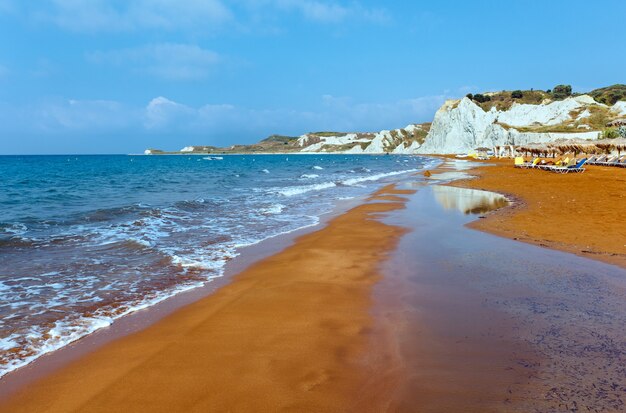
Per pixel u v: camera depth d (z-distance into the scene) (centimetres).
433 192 2550
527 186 2586
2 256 1004
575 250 998
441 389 429
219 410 401
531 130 9538
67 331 598
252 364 493
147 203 2072
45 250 1070
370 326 602
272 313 659
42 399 427
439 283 789
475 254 1001
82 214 1638
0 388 448
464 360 489
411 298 713
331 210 1866
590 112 10200
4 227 1347
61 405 416
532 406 392
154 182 3697
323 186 3111
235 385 447
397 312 652
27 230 1320
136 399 423
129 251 1070
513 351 507
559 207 1641
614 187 2258
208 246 1147
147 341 563
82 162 10300
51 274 871
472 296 711
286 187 3105
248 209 1881
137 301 722
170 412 399
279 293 754
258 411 399
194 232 1345
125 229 1363
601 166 4062
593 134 7806
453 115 12712
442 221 1498
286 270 907
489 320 606
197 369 483
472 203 1973
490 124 10806
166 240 1219
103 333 592
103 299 731
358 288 778
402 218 1594
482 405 398
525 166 4556
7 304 701
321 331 587
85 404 416
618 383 428
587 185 2438
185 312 669
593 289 729
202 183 3575
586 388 420
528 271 845
